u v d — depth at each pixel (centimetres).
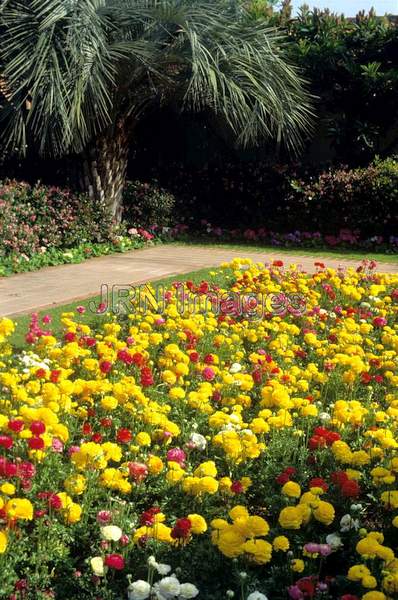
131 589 286
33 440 336
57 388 417
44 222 1109
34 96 1033
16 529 313
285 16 1507
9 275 962
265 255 1227
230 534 292
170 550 319
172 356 532
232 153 1534
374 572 303
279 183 1407
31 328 585
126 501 371
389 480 360
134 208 1338
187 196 1458
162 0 1142
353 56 1443
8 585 291
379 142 1488
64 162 1287
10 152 1244
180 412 477
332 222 1370
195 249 1279
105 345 523
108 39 1129
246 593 300
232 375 530
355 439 460
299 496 355
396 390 557
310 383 552
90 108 1150
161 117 1475
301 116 1278
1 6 1063
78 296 819
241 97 1138
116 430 432
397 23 1515
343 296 810
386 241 1346
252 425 412
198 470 360
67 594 304
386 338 635
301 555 328
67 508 326
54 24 1044
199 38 1110
